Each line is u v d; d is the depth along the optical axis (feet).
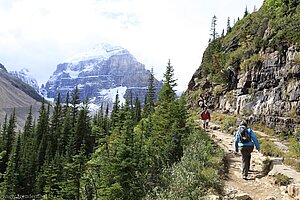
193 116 137.39
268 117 106.01
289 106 101.40
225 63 165.58
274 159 47.19
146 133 79.82
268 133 98.32
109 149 62.44
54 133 278.67
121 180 51.65
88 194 70.33
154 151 60.18
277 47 117.19
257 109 114.11
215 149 57.47
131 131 61.36
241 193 37.68
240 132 44.11
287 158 48.70
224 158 53.06
